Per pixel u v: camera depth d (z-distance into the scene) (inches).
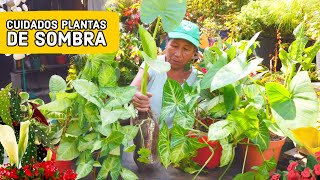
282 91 52.9
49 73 188.1
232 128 55.4
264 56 157.8
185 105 59.1
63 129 61.9
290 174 48.0
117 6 151.7
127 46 117.2
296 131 49.6
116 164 59.3
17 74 177.8
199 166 62.4
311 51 64.8
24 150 53.2
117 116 56.5
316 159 48.7
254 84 61.9
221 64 59.6
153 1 56.6
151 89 73.2
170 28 57.2
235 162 64.6
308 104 51.8
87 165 58.7
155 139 63.8
